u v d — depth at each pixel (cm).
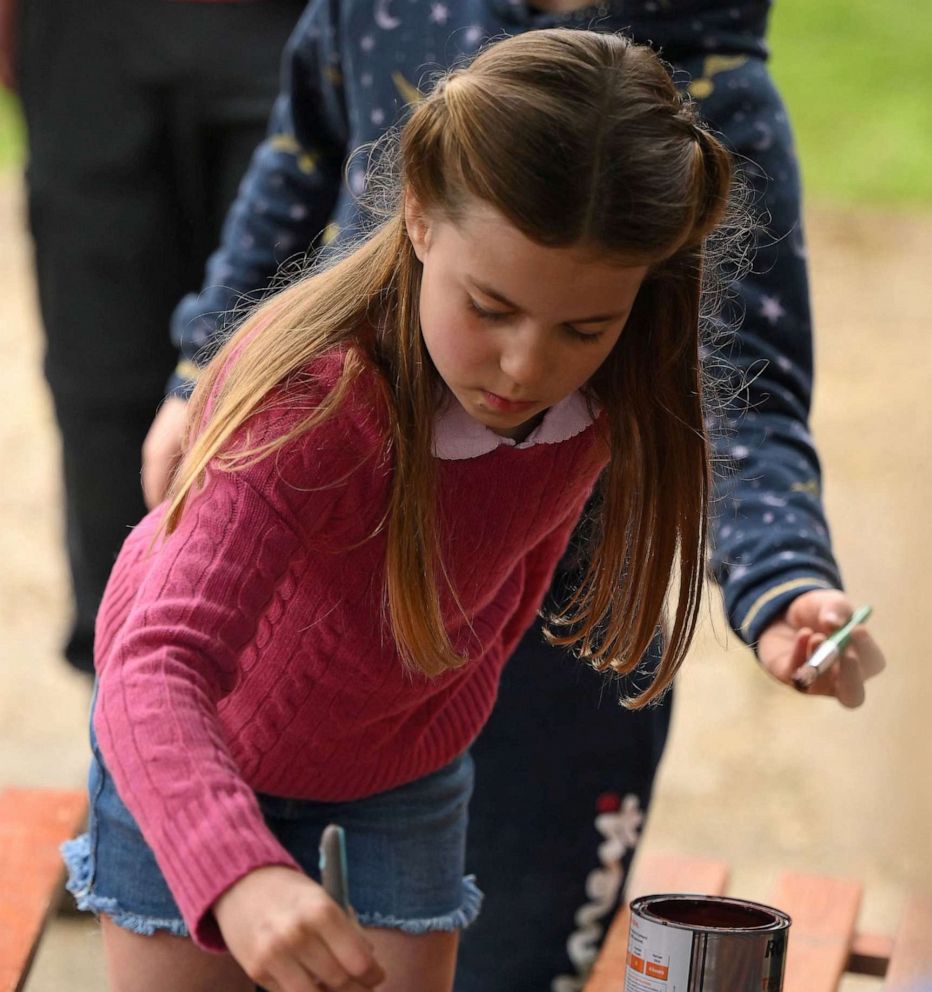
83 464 1167
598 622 595
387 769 621
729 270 705
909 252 2873
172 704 476
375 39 772
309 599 557
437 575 556
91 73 1113
